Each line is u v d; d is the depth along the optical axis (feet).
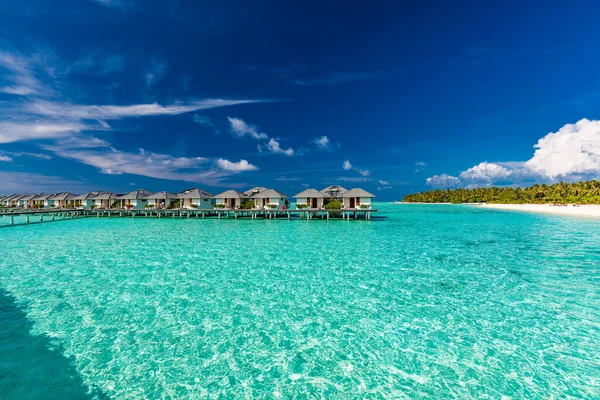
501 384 19.52
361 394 18.57
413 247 63.52
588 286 38.17
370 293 35.55
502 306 31.86
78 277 41.47
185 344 24.16
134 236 79.97
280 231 90.53
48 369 20.68
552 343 24.43
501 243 69.00
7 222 122.93
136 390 18.78
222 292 35.70
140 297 34.06
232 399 18.10
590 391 18.83
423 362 21.91
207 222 121.08
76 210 142.82
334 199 138.10
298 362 21.90
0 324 27.25
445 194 361.92
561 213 166.40
